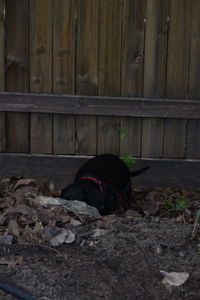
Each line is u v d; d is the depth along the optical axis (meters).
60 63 6.16
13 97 6.16
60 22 6.05
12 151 6.40
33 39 6.11
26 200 4.82
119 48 6.10
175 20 6.02
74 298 3.29
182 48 6.08
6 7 6.04
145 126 6.30
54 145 6.38
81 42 6.10
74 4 6.01
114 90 6.19
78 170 6.16
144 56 6.11
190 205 5.54
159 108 6.12
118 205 5.83
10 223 4.24
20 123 6.34
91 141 6.36
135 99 6.11
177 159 6.37
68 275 3.53
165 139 6.34
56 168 6.40
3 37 6.11
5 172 6.41
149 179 6.41
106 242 3.98
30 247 3.92
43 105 6.16
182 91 6.17
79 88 6.21
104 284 3.45
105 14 6.02
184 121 6.29
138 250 3.82
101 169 5.66
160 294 3.36
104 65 6.14
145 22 6.04
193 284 3.46
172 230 4.09
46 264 3.67
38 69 6.18
